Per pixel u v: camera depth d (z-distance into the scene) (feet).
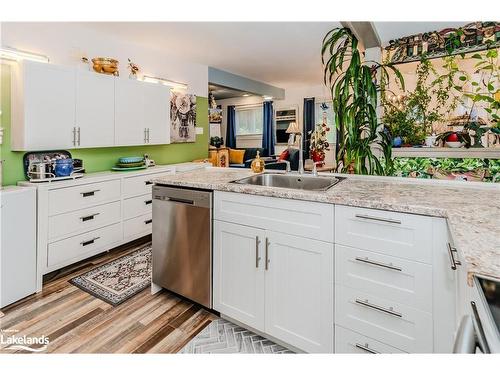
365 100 8.87
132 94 11.68
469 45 10.93
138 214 11.48
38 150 9.06
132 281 8.64
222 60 15.84
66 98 9.45
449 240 4.05
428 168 11.57
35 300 7.60
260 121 28.40
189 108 15.72
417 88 11.93
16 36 9.14
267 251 5.79
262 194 5.71
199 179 7.24
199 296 6.89
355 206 4.83
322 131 24.82
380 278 4.71
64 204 8.90
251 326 6.12
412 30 11.43
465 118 11.54
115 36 11.89
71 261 9.14
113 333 6.29
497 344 1.95
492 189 5.82
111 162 12.23
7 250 7.26
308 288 5.38
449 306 4.17
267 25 11.06
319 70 18.45
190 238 6.91
